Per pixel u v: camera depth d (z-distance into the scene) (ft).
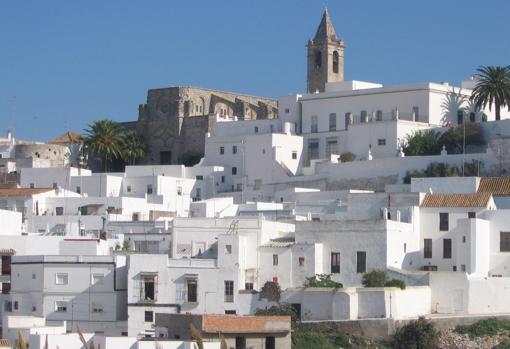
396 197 590.14
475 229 553.23
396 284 521.24
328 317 506.07
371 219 563.89
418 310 515.50
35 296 540.93
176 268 526.16
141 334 495.41
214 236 555.28
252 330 464.24
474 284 519.60
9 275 565.53
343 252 542.98
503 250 561.84
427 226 575.79
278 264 541.75
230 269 525.75
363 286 528.63
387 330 493.77
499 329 499.92
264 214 653.30
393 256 543.80
